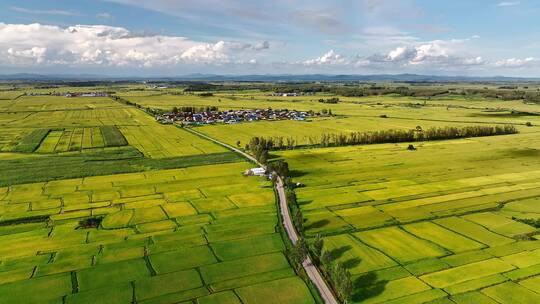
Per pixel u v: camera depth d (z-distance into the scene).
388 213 100.50
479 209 103.44
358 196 113.25
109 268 72.62
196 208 103.06
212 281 68.69
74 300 63.19
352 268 73.25
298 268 72.62
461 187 122.00
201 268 72.75
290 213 100.06
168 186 121.06
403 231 89.56
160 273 71.12
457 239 85.31
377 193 116.00
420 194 115.25
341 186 122.62
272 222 93.88
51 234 87.31
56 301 62.88
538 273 70.50
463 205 106.31
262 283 67.94
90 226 91.50
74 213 99.31
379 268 73.19
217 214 99.12
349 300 63.22
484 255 77.81
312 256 76.62
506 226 92.19
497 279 68.69
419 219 96.75
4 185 120.81
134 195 113.00
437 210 102.69
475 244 82.75
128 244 82.31
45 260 75.62
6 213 99.00
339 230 90.25
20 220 95.00
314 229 90.69
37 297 63.88
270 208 103.12
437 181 128.50
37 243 82.88
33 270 71.88
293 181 127.62
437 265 74.00
